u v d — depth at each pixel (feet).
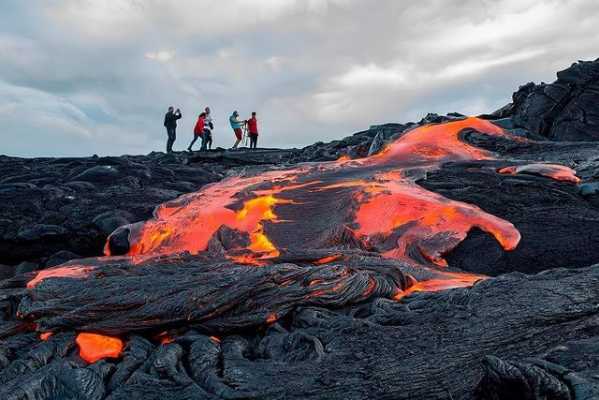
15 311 23.29
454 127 50.93
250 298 20.66
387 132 58.08
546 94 53.72
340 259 26.25
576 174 36.65
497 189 34.78
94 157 62.34
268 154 66.64
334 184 38.17
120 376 17.01
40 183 49.06
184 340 19.06
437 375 15.23
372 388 14.94
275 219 34.04
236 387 15.29
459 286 22.82
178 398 15.23
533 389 12.16
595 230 29.17
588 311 16.42
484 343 16.02
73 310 20.88
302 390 14.97
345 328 17.94
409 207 32.24
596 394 11.25
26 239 38.11
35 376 16.66
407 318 18.19
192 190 46.91
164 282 22.08
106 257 31.76
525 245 28.68
